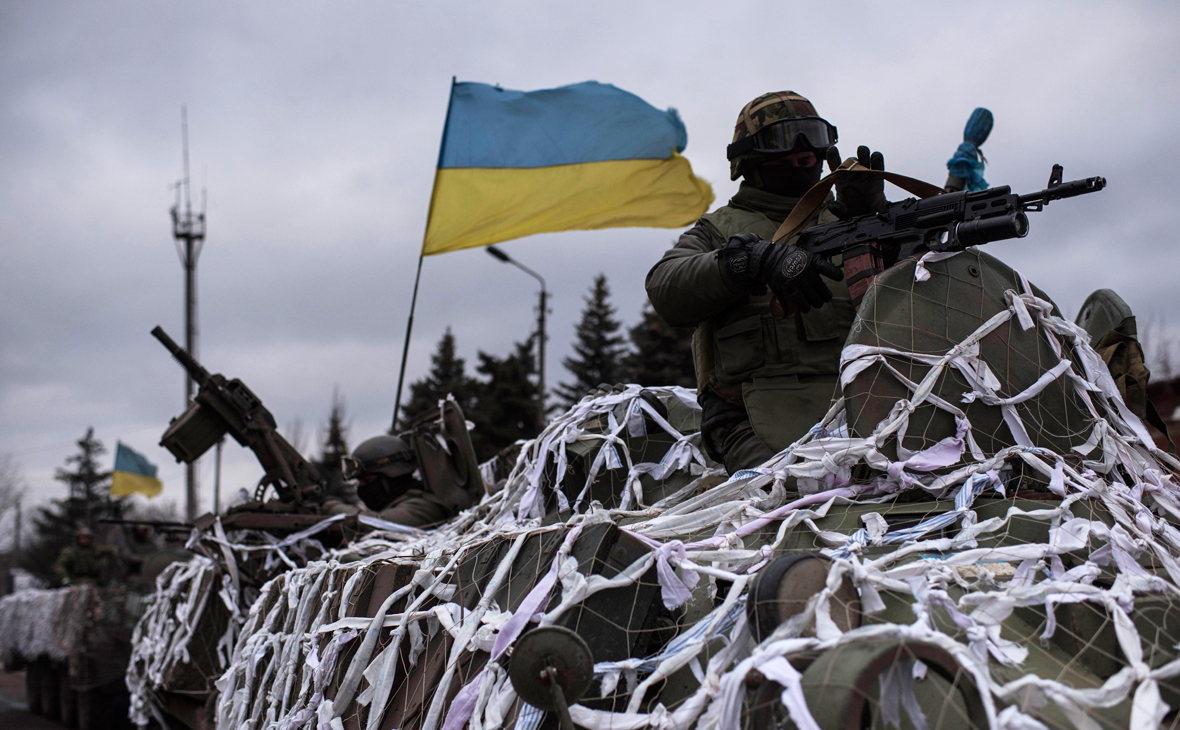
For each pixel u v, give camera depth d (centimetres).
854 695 180
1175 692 202
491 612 288
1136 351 380
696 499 312
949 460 284
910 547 242
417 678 316
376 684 319
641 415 433
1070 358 324
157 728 882
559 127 904
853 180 331
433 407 747
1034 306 318
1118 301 385
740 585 239
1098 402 325
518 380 2547
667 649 242
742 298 356
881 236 328
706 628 239
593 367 3117
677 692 239
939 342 297
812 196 344
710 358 384
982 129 440
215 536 688
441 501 723
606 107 901
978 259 318
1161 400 1045
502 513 466
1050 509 255
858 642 195
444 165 893
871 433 289
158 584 860
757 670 202
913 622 220
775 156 387
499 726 251
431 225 883
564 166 898
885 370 294
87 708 1219
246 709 463
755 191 397
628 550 256
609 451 420
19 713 1598
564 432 443
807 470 293
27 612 1551
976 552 238
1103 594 218
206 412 734
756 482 302
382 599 354
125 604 1239
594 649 246
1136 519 267
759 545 287
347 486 871
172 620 742
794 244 344
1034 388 301
